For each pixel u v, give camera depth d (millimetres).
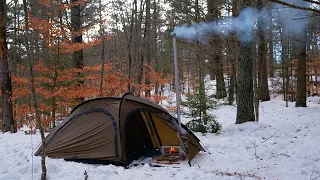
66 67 10492
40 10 9625
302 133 8195
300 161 5758
